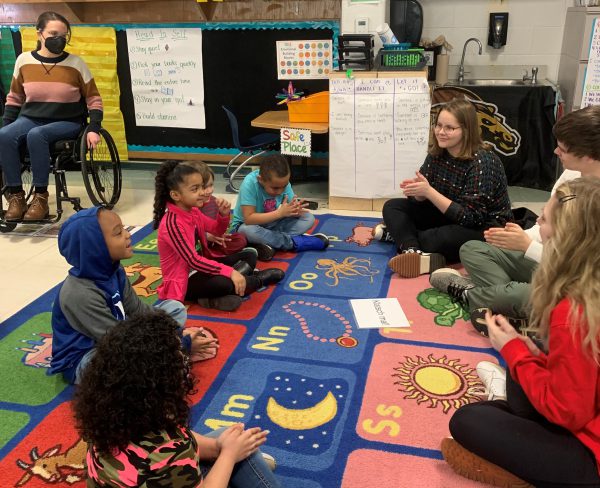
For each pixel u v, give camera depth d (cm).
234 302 263
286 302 274
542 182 437
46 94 388
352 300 275
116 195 415
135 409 115
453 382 212
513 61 466
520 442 145
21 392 212
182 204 255
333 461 176
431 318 257
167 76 490
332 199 405
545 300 135
